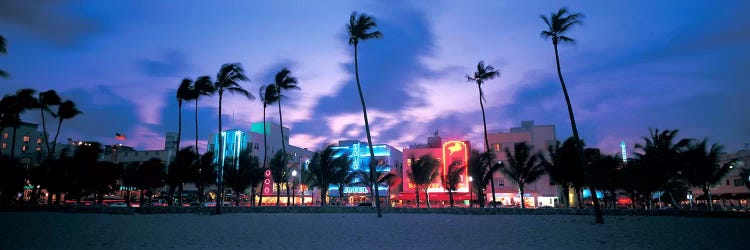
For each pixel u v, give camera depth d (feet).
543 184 231.50
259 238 64.54
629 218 110.63
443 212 133.90
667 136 152.25
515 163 171.63
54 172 159.22
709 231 75.87
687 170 146.61
